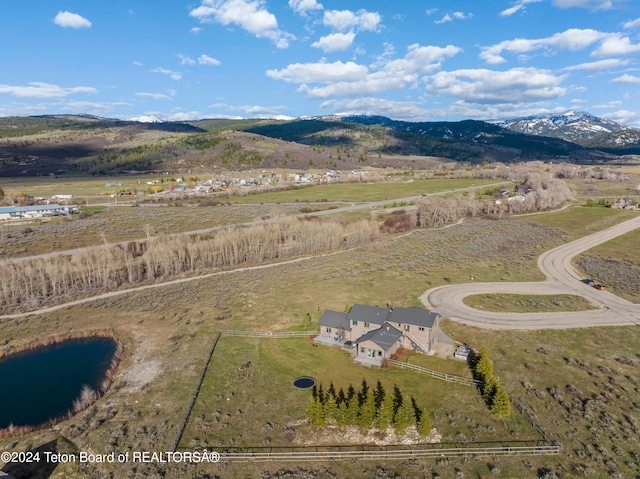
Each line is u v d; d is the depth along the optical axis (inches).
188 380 2039.9
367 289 3211.1
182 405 1839.3
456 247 4392.2
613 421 1630.2
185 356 2287.2
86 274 3654.0
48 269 3329.2
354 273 3599.9
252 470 1453.0
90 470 1470.2
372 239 4872.0
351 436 1616.6
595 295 3011.8
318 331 2522.1
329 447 1556.3
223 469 1459.2
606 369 2005.4
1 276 3206.2
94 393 1983.3
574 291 3107.8
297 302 3006.9
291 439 1601.9
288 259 4261.8
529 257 4042.8
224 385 1984.5
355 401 1665.8
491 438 1568.7
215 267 4025.6
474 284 3282.5
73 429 1686.8
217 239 4124.0
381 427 1614.2
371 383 1948.8
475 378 1953.7
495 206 6338.6
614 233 4894.2
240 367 2142.0
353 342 2308.1
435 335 2329.0
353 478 1406.3
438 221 5610.2
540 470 1403.8
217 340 2460.6
